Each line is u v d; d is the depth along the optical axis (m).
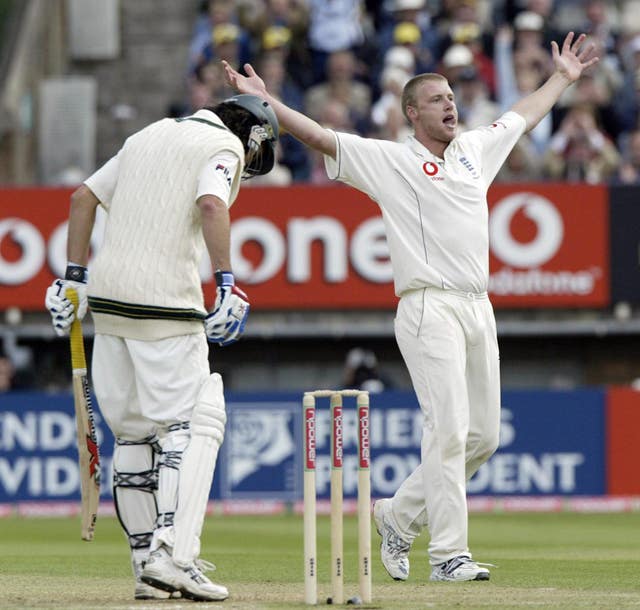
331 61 63.22
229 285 19.30
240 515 49.75
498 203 56.53
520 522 44.72
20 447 50.91
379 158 23.61
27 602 19.12
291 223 56.78
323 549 31.95
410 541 23.98
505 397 51.31
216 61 64.25
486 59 65.81
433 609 18.30
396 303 56.84
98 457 20.31
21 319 57.12
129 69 72.50
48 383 60.38
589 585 22.27
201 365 19.84
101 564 27.69
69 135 67.06
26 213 56.88
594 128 61.22
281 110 23.11
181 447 19.42
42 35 70.38
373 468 50.34
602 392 51.31
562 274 56.47
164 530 19.19
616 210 56.47
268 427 50.62
